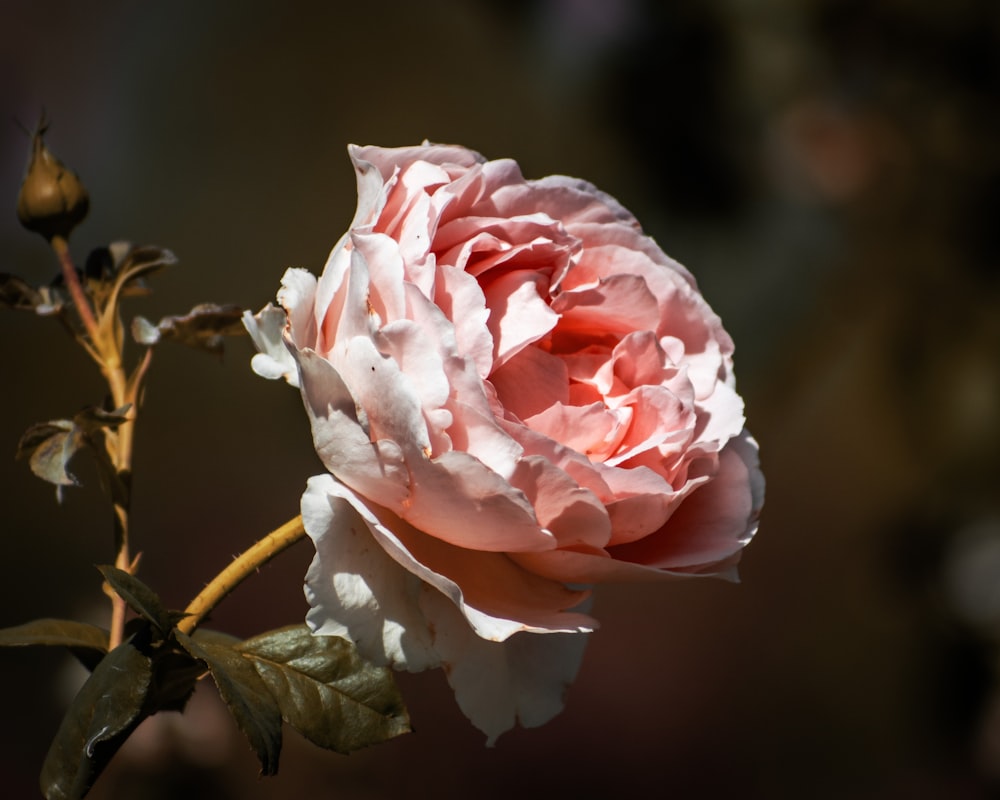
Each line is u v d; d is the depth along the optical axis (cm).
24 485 247
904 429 116
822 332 109
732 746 233
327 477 63
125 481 66
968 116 107
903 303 110
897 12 104
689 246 108
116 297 68
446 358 62
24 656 202
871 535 128
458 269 63
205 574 235
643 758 229
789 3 105
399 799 197
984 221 108
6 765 181
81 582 228
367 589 63
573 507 63
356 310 62
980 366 112
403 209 64
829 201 108
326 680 64
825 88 106
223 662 62
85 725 62
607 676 250
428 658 63
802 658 249
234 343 239
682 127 106
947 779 176
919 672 130
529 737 228
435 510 62
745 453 67
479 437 62
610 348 66
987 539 120
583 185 66
